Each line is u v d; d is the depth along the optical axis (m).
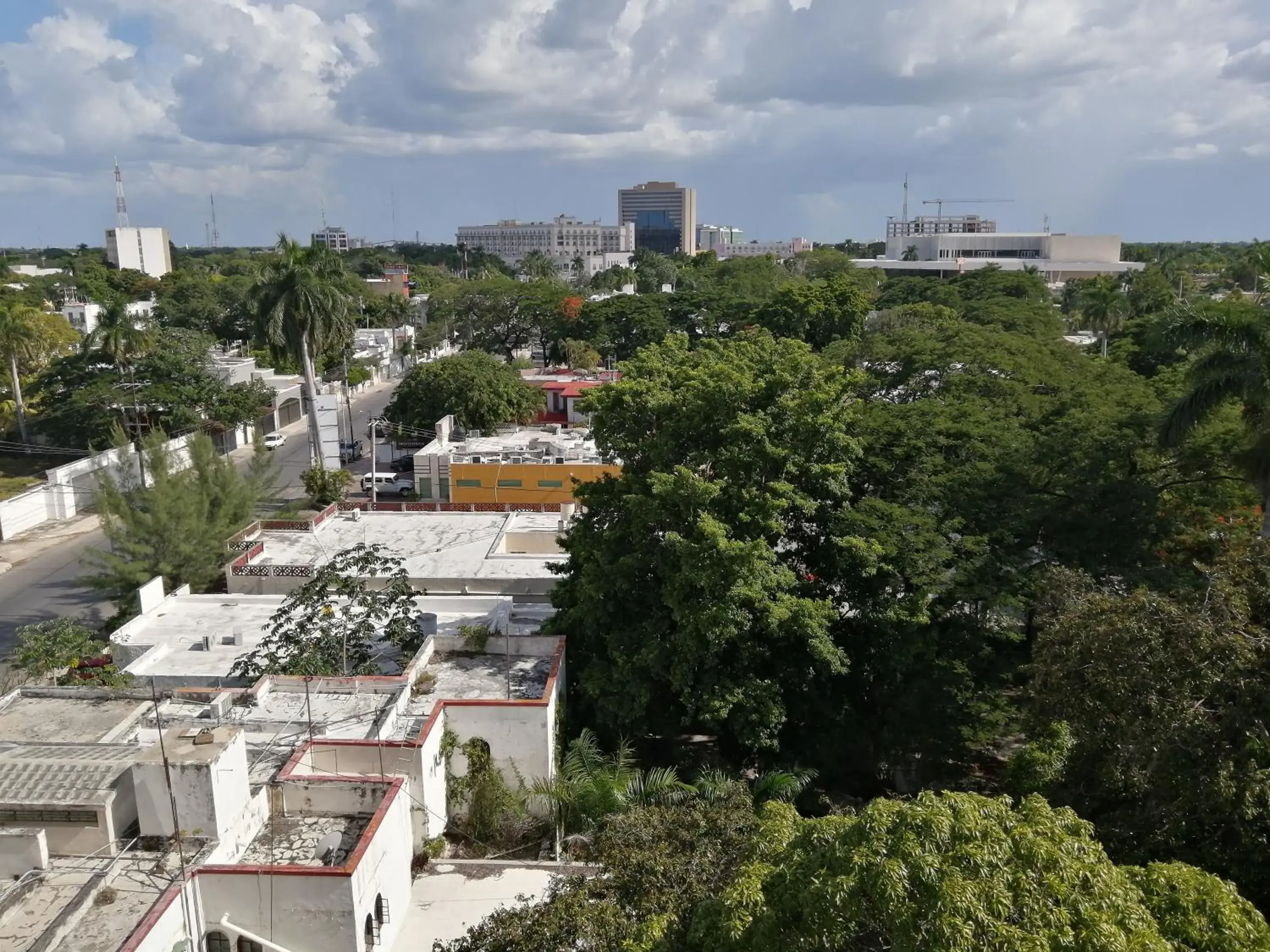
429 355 109.81
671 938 11.45
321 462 53.47
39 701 20.44
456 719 21.69
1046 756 18.95
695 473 24.94
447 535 40.03
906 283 94.19
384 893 16.78
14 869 15.21
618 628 25.39
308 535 40.06
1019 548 25.92
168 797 15.70
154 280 140.62
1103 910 9.03
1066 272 160.50
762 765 24.69
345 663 24.41
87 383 64.06
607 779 20.47
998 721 25.33
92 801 15.50
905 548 23.73
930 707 24.30
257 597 32.31
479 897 18.62
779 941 9.73
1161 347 28.16
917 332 37.72
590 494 27.80
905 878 9.24
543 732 21.70
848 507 25.17
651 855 13.66
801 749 25.08
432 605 29.92
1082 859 9.62
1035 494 26.03
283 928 15.21
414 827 19.61
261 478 41.72
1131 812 15.91
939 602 25.03
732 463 24.61
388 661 26.52
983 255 174.38
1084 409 29.58
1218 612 16.02
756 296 108.00
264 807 17.66
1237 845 14.59
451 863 19.75
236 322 111.19
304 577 35.41
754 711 23.42
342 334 55.38
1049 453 26.61
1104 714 16.25
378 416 83.25
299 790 17.89
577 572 28.38
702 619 22.58
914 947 8.72
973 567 24.05
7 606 40.91
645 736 25.58
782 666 24.91
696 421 25.56
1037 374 33.09
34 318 71.12
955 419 27.81
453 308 106.56
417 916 18.03
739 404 25.03
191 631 29.69
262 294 52.84
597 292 138.62
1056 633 17.69
